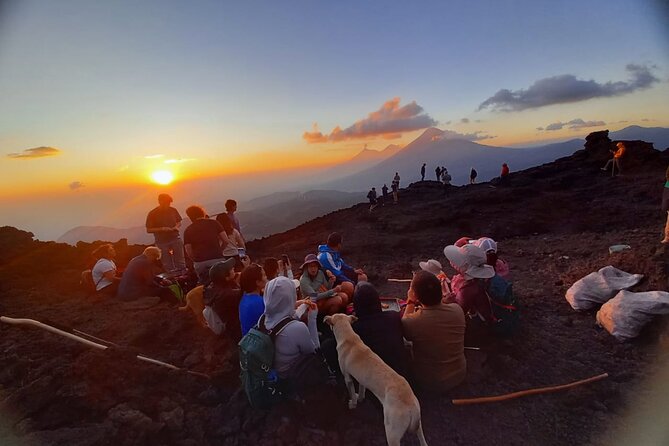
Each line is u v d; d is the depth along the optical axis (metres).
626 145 26.42
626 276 6.25
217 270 5.00
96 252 7.32
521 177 26.92
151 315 5.65
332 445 3.57
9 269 8.52
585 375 4.55
